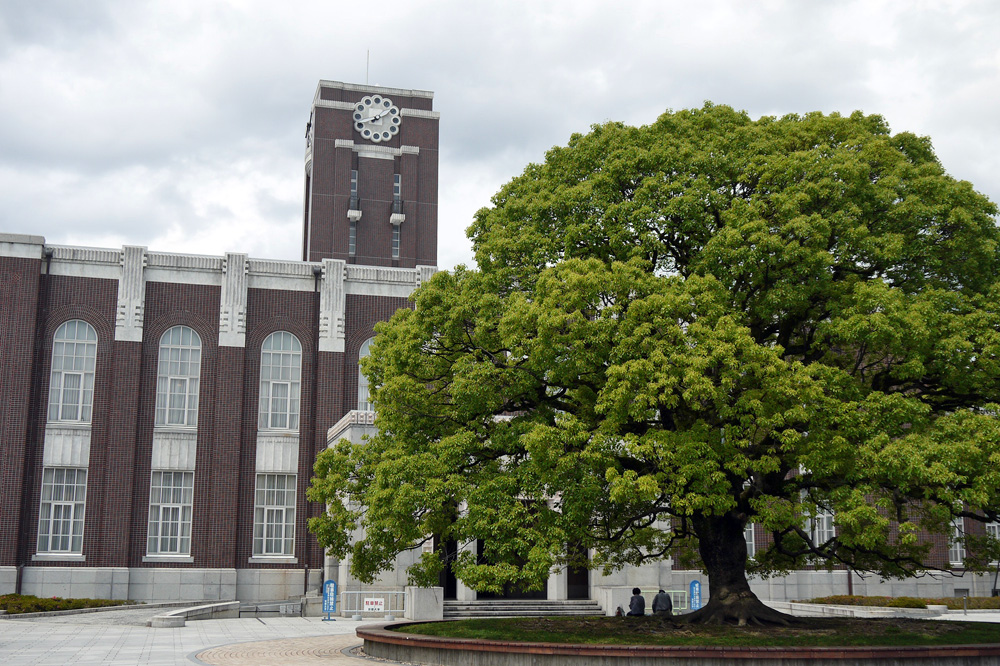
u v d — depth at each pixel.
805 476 21.91
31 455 40.59
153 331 42.56
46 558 39.84
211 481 41.84
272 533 42.47
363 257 68.19
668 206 21.36
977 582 42.69
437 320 22.78
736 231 20.36
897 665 18.38
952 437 18.88
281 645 24.44
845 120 23.59
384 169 69.69
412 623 24.66
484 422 22.86
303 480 42.97
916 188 21.27
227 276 43.44
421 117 71.06
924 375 21.27
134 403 41.62
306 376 43.91
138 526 41.00
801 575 42.22
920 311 19.80
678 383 19.50
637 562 25.95
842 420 19.27
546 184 24.02
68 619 33.09
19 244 41.28
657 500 21.42
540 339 19.98
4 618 33.12
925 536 41.88
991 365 19.47
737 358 19.42
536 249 22.80
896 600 38.31
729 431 19.36
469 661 19.89
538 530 20.17
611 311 20.11
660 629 21.64
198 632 28.58
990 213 21.89
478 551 36.16
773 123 23.55
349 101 70.38
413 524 21.77
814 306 21.98
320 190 68.12
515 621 24.33
